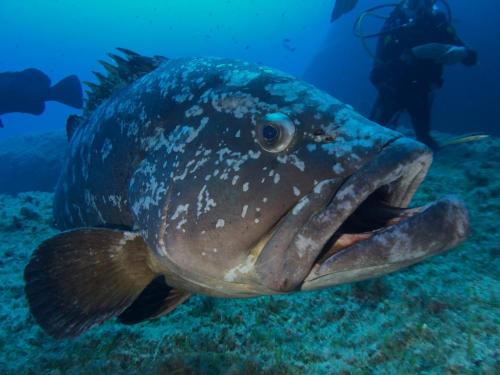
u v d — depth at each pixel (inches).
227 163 82.3
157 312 109.9
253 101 86.1
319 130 78.1
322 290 134.9
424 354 102.9
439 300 122.1
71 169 141.8
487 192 214.2
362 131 75.4
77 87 433.1
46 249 93.2
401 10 356.8
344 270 69.9
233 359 106.0
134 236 98.0
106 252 98.3
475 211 199.0
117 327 124.3
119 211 112.4
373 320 118.2
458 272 141.1
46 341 121.3
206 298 132.5
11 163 683.4
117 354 110.9
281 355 105.7
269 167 78.0
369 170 69.4
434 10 341.1
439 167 295.7
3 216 258.7
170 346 112.7
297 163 76.3
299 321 120.2
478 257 151.5
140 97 111.6
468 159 302.4
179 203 86.0
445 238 63.8
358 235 74.3
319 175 74.3
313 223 71.0
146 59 133.0
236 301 131.3
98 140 123.3
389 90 359.3
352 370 99.7
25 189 675.4
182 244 85.0
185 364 104.3
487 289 127.6
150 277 104.9
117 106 120.3
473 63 336.2
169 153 92.9
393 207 80.9
